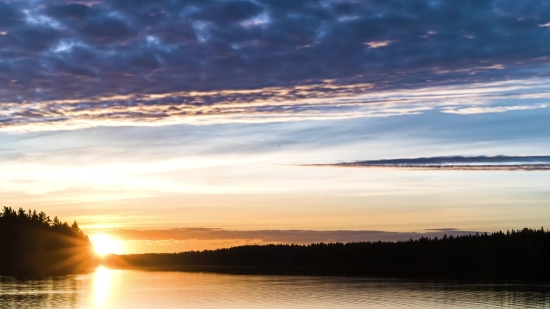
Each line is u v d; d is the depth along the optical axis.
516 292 104.62
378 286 121.38
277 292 105.88
